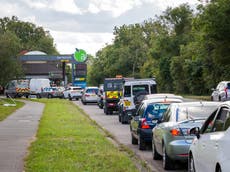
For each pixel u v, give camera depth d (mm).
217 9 65062
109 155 20641
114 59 168875
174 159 18078
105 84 55125
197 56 91625
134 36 162750
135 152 23859
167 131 18625
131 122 27297
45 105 69750
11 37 82000
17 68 82250
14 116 47906
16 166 18562
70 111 55625
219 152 12141
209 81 89312
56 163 18531
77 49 119000
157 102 24719
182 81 111750
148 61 140625
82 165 18062
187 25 123312
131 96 41906
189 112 19094
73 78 118625
